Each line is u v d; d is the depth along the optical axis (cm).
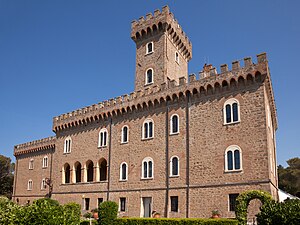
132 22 6141
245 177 3894
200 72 4597
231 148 4100
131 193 4956
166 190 4553
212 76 4450
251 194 3428
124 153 5250
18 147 8762
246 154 3956
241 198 3469
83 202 5625
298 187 9000
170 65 5716
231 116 4200
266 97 4144
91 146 5819
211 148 4275
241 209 3412
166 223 3475
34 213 1585
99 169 5634
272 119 5041
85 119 5997
